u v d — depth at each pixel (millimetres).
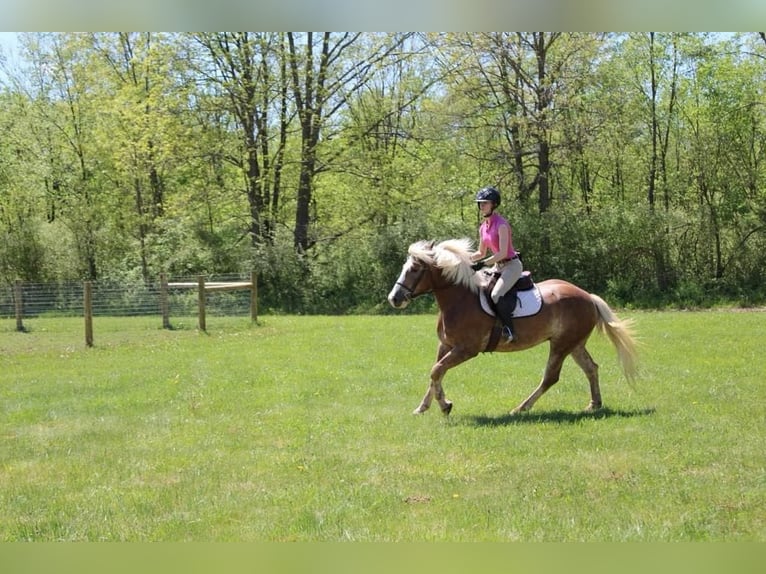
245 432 9305
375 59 34406
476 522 6078
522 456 7918
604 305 10414
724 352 15281
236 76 32750
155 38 32000
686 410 9922
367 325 22969
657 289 32281
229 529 6086
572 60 31250
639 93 34500
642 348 15742
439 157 35406
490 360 14562
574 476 7172
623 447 8148
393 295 9914
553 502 6508
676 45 33781
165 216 35250
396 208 35281
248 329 22062
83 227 36000
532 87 31844
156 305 24641
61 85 37938
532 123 31844
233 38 32250
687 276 32469
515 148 33688
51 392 12250
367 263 34094
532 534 5812
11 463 8156
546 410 10258
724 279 32094
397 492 6855
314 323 23969
